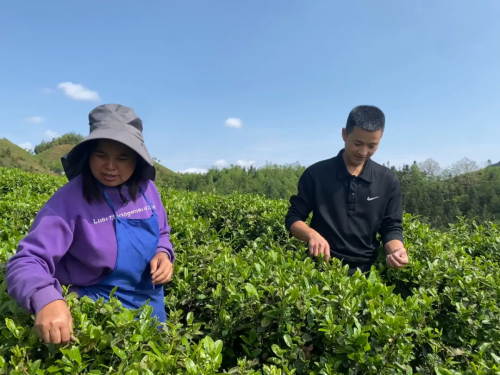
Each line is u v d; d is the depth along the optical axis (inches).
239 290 98.3
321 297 86.7
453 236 178.5
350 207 126.0
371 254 132.1
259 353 86.8
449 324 101.6
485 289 111.4
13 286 64.0
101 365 63.1
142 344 70.1
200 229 165.5
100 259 79.4
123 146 78.1
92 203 79.4
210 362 65.2
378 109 118.7
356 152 118.6
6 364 62.1
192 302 110.7
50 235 72.3
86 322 68.4
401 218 133.8
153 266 87.7
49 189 340.2
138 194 88.4
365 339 75.8
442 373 80.6
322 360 80.4
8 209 189.9
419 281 120.0
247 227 210.5
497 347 94.9
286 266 109.1
